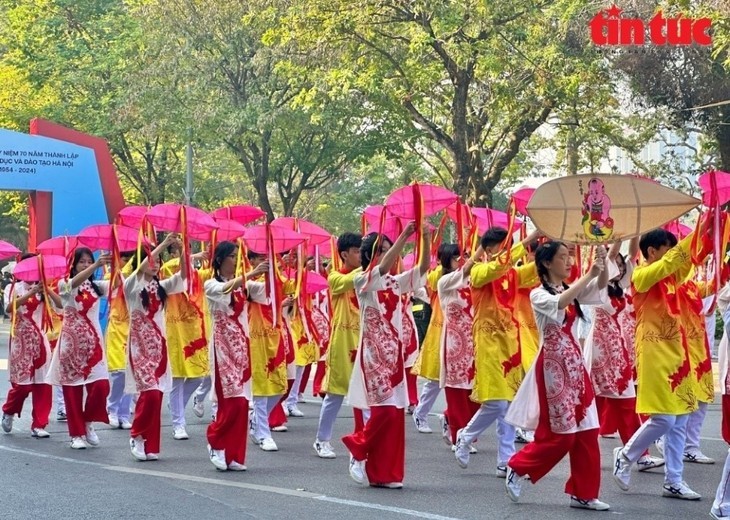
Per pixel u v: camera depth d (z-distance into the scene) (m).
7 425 11.27
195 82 26.02
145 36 26.41
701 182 8.76
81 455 9.77
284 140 26.98
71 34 30.02
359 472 8.24
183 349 10.95
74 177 20.83
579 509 7.37
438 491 8.03
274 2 22.41
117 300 11.69
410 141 25.86
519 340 8.77
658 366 7.75
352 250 8.74
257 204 36.75
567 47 19.94
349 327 9.46
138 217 11.24
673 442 7.79
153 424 9.44
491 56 18.69
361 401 8.12
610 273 8.69
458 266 9.53
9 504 7.57
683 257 7.59
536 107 20.45
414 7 19.16
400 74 20.56
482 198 21.86
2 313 34.91
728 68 17.11
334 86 20.42
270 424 11.38
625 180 6.76
